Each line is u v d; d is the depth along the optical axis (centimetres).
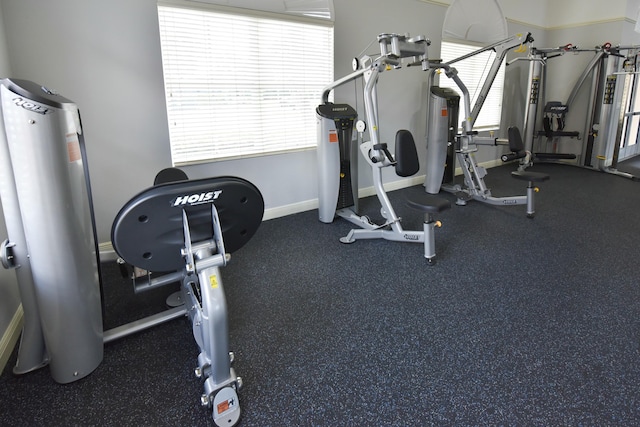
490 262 272
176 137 302
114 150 276
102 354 169
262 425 137
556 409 143
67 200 139
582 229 337
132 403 147
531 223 354
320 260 279
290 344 183
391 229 325
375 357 173
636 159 687
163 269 121
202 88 305
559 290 232
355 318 204
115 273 261
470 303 218
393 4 415
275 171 366
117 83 268
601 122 574
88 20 250
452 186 466
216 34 302
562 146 649
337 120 337
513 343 182
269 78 339
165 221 108
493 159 627
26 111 125
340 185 356
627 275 250
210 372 136
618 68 557
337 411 143
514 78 607
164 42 281
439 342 183
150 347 181
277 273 258
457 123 455
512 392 151
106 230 282
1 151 137
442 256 284
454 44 495
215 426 136
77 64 252
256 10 314
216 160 323
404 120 467
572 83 629
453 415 140
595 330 192
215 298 122
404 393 151
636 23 596
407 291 233
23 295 157
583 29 600
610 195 450
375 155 289
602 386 154
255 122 341
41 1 234
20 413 141
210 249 121
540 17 617
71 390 153
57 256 141
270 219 372
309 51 359
